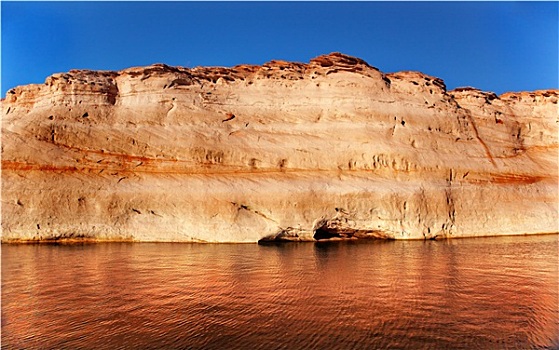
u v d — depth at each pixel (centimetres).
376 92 2969
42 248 2105
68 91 2639
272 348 906
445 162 2822
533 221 2864
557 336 995
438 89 3192
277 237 2498
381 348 912
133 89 2755
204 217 2398
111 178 2444
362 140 2766
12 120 2616
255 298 1262
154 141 2573
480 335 993
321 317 1099
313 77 2991
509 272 1636
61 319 1070
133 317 1088
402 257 1962
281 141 2728
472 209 2775
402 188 2653
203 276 1527
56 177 2367
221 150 2608
